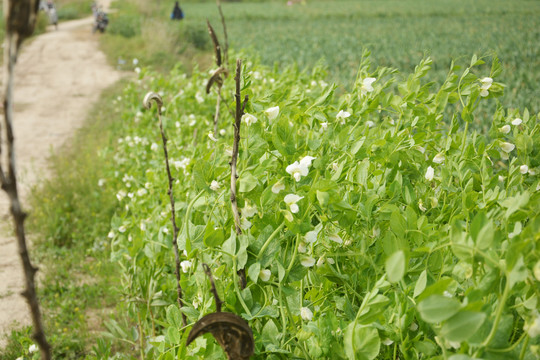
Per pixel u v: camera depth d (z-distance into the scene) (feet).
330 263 5.79
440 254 5.32
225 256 5.41
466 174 6.89
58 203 19.42
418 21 113.09
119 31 81.00
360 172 6.15
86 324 11.96
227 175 6.41
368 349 4.43
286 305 5.20
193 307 6.34
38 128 34.06
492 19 106.73
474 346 3.74
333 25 109.70
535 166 7.06
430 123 7.80
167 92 19.29
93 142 28.02
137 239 8.84
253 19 125.59
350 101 8.46
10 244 17.26
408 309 4.57
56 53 66.13
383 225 6.09
